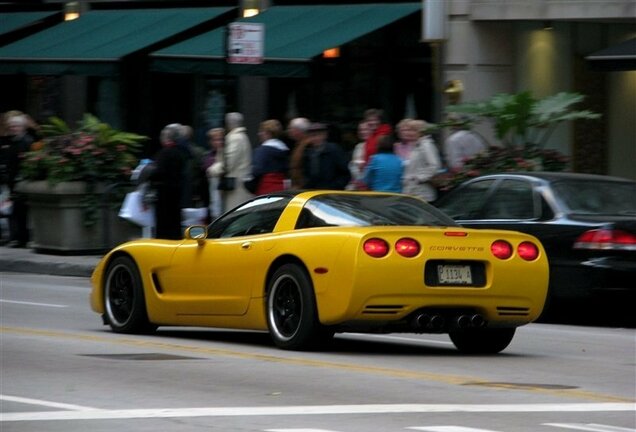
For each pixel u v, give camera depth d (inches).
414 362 1019.3
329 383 895.1
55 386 869.2
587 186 1387.8
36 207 2055.9
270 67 2129.7
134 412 770.2
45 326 1251.8
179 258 1139.3
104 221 2048.5
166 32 2464.3
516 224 1380.4
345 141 2234.3
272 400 820.6
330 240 1016.2
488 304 1039.0
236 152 1868.8
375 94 2193.7
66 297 1567.4
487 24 2057.1
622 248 1318.9
